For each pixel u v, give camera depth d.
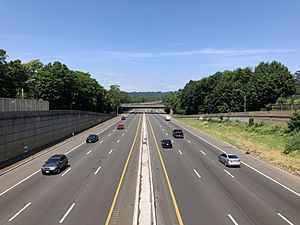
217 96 143.75
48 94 99.62
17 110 49.09
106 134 79.44
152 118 157.62
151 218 20.33
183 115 176.00
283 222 20.73
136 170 36.66
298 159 45.56
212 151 53.00
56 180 31.77
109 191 27.70
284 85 113.25
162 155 48.19
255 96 115.38
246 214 22.19
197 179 32.78
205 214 22.12
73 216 21.45
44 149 52.47
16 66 83.88
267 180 32.81
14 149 44.06
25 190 27.98
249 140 66.94
